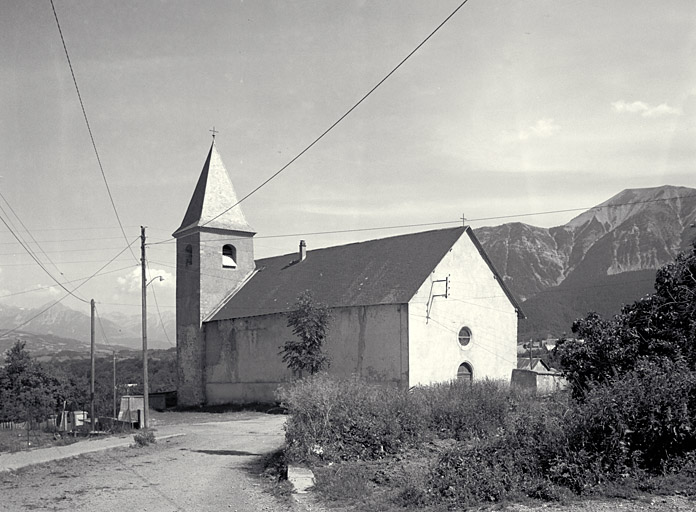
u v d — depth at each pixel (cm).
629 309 1723
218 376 5144
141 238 3497
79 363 13325
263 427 3247
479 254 4041
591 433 1167
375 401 1741
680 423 1119
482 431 1758
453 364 3784
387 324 3703
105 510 1196
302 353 3253
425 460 1504
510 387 2303
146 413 3419
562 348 1675
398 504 1130
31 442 2784
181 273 5562
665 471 1099
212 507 1216
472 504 1075
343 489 1274
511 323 4172
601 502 996
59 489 1445
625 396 1176
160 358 14138
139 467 1831
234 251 5588
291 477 1430
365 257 4400
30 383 7212
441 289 3778
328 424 1642
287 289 4728
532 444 1198
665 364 1284
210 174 5634
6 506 1247
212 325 5250
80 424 4053
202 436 2844
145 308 3484
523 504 1031
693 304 1566
